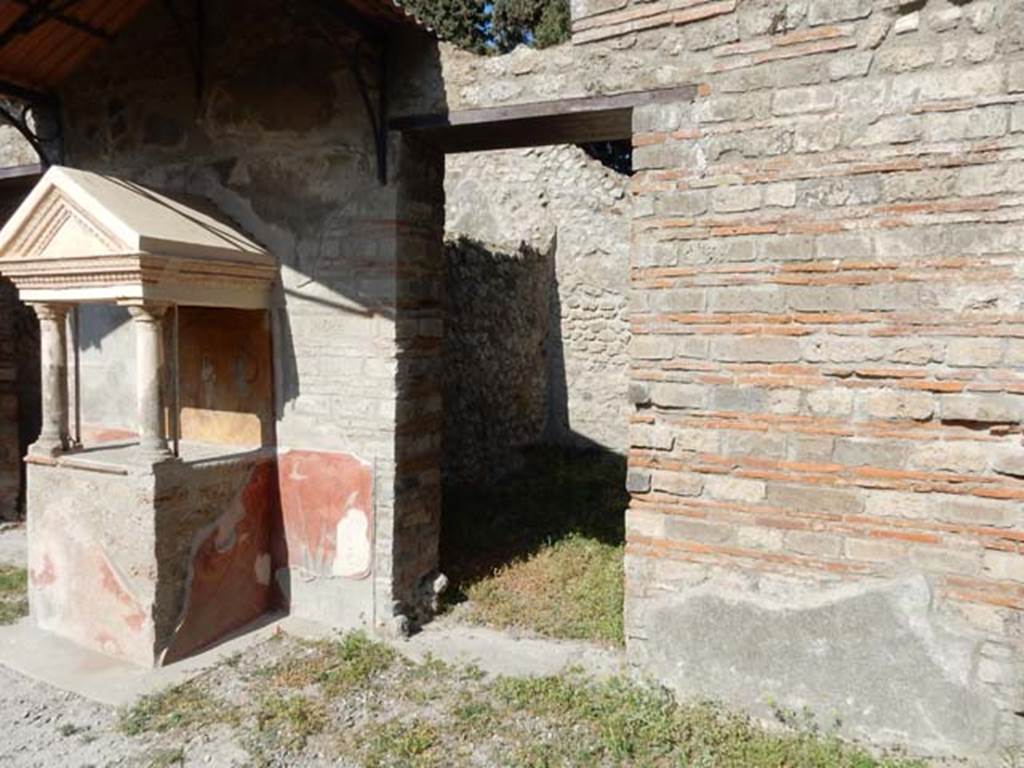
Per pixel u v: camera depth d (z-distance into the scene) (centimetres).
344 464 488
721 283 379
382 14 431
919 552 348
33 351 740
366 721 383
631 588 408
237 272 468
